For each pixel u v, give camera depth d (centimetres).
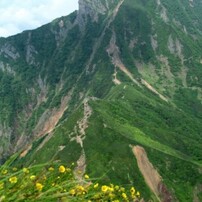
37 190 751
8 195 731
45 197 752
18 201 730
